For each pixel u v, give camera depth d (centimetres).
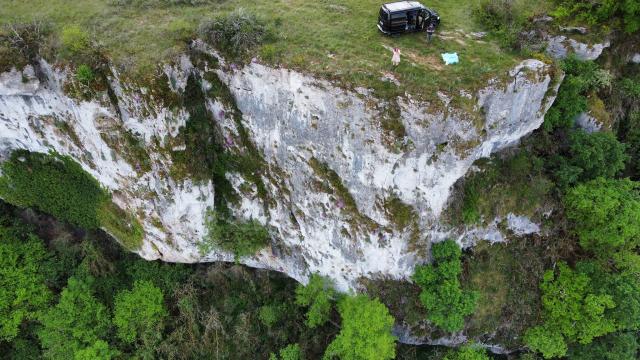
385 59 2202
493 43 2358
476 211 2506
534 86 2209
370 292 2686
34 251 3038
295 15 2516
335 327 2889
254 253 2898
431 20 2378
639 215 2378
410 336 2736
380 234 2422
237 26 2284
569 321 2606
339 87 2084
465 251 2680
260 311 2922
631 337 2627
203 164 2562
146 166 2484
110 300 3011
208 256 2934
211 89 2408
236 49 2266
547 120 2523
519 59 2244
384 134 2084
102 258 3027
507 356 2884
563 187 2564
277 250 2881
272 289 3031
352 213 2417
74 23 2484
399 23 2311
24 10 2605
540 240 2722
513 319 2705
